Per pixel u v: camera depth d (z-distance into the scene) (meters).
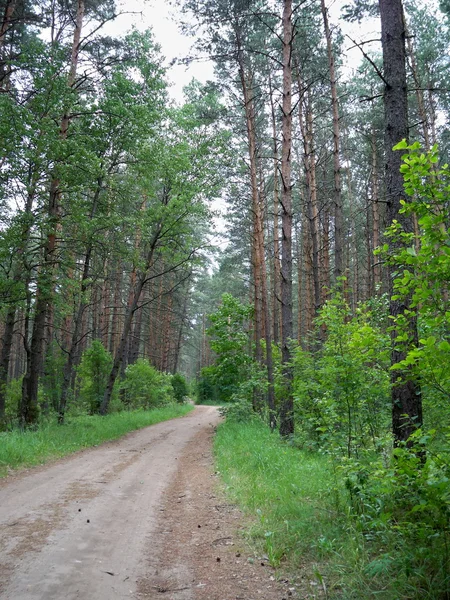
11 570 4.13
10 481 8.05
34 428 13.99
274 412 15.12
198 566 4.45
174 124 20.55
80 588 3.83
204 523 5.88
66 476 8.66
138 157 16.53
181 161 19.39
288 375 11.89
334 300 7.85
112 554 4.68
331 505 5.56
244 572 4.28
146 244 22.22
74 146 13.31
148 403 28.38
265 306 17.55
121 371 31.62
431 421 5.81
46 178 13.75
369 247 25.64
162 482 8.47
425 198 4.04
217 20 13.00
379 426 7.01
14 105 12.37
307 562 4.36
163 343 39.91
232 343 20.06
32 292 14.17
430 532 3.88
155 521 5.96
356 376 6.65
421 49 18.33
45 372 19.95
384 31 6.27
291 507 5.68
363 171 28.27
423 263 3.86
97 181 16.52
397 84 6.08
